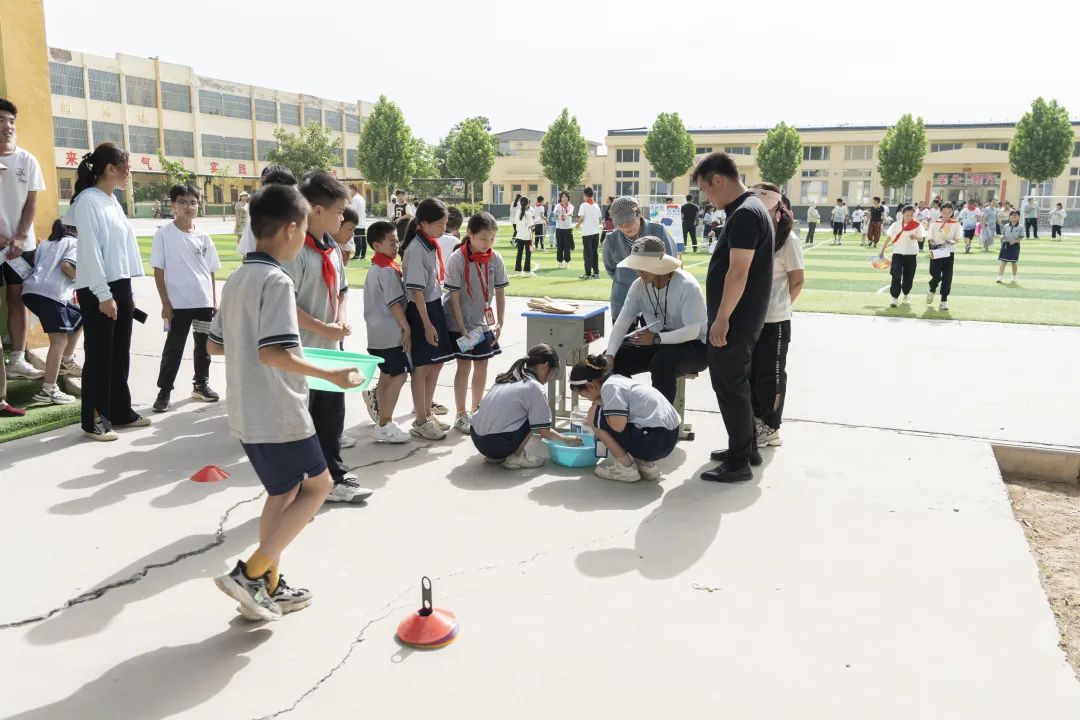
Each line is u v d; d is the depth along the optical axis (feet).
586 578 11.66
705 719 8.49
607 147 214.07
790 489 15.42
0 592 11.17
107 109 189.78
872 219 102.42
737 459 15.87
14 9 23.77
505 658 9.62
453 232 25.02
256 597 10.11
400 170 177.47
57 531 13.23
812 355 28.53
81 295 17.58
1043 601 11.16
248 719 8.48
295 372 9.45
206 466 16.31
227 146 221.46
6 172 19.84
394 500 14.75
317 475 10.23
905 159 172.14
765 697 8.89
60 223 20.94
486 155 187.32
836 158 196.95
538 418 16.30
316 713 8.58
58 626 10.33
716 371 15.39
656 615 10.63
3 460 16.74
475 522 13.74
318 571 11.87
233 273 9.84
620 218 20.10
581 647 9.86
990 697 8.95
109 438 18.19
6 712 8.56
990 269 66.69
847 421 19.99
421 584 11.02
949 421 19.94
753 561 12.28
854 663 9.58
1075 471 17.39
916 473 16.30
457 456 17.48
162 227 20.52
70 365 23.18
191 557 12.37
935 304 42.78
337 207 13.41
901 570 12.02
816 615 10.68
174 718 8.49
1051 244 106.42
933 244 39.91
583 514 14.12
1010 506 14.66
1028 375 25.21
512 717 8.50
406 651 9.77
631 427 15.53
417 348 18.07
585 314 19.49
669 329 17.89
